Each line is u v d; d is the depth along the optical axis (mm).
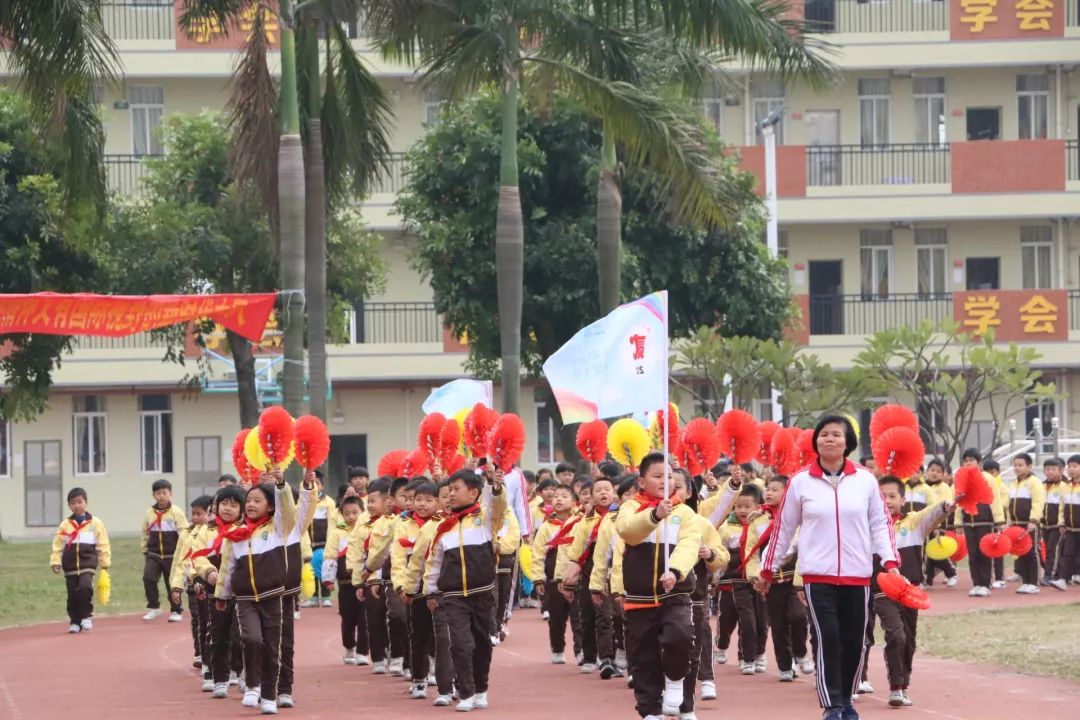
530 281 30438
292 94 22094
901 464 13328
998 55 41969
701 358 29828
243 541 13961
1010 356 31172
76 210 22812
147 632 22438
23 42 20078
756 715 13102
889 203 41781
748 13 21672
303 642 20438
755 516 15391
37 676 17438
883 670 16406
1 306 17000
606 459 18781
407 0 22812
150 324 18141
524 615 24094
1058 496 25672
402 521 15016
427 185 30625
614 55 22938
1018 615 21234
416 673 14672
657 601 11453
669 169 22500
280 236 22297
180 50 42188
